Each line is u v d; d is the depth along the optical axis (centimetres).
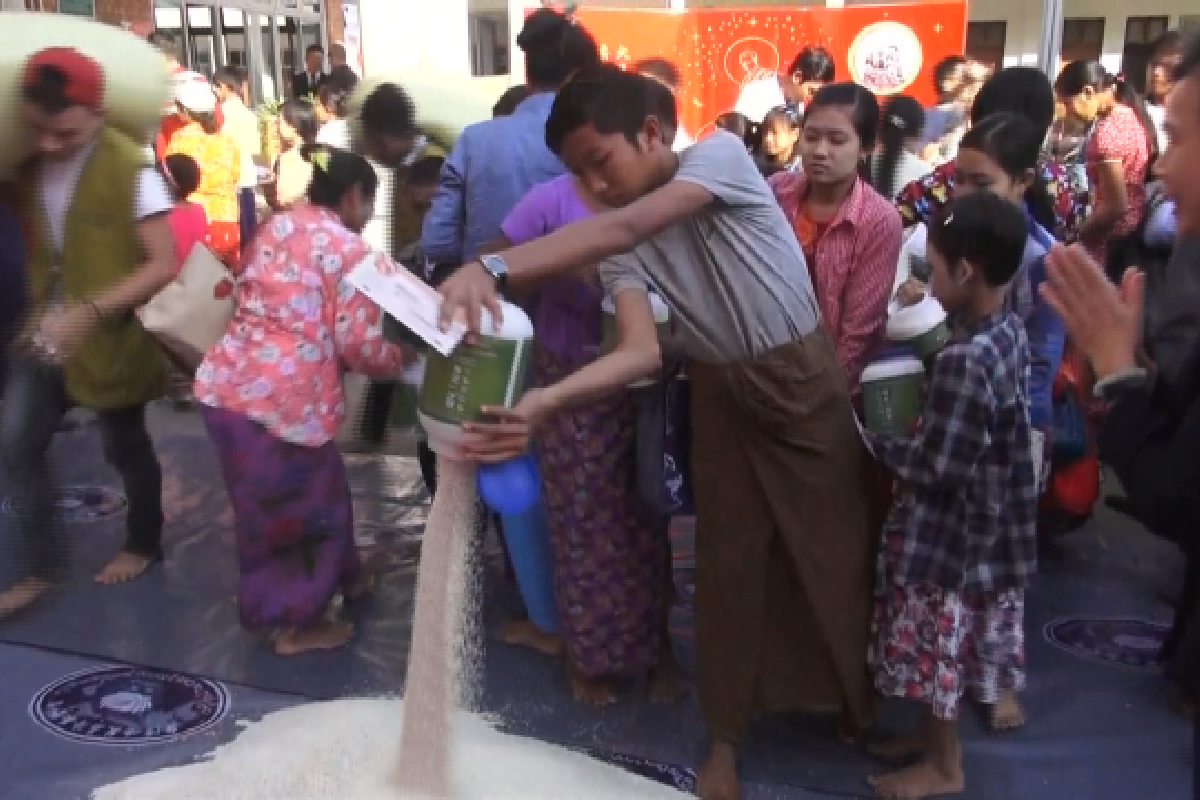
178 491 389
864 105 245
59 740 245
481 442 171
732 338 203
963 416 205
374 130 323
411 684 196
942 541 215
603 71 202
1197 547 138
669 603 269
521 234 233
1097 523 369
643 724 253
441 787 195
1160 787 231
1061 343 263
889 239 246
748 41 661
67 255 283
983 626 231
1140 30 958
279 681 273
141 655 284
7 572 308
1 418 300
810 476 210
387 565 337
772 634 222
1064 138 403
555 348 238
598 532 243
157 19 710
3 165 274
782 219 202
